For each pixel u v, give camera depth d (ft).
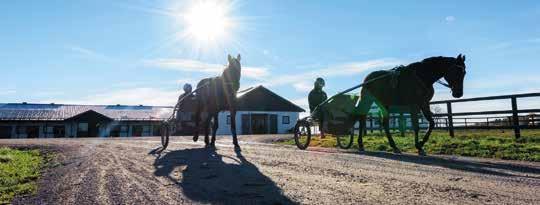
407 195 16.79
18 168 30.17
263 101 174.70
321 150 38.63
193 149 40.01
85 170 26.58
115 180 22.20
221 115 165.37
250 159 30.09
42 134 162.09
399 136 56.80
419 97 35.94
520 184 18.75
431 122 35.88
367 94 39.19
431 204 15.16
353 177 21.48
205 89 44.01
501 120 58.70
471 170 23.17
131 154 36.04
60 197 18.60
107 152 38.50
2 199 18.66
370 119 68.54
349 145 43.09
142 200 17.21
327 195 17.11
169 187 19.83
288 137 73.56
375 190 17.94
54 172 27.17
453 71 35.01
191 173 23.91
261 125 173.06
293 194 17.43
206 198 17.12
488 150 33.76
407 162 27.30
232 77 42.55
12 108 173.17
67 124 164.86
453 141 41.55
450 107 51.42
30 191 20.58
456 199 15.89
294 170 24.31
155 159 31.50
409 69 36.50
